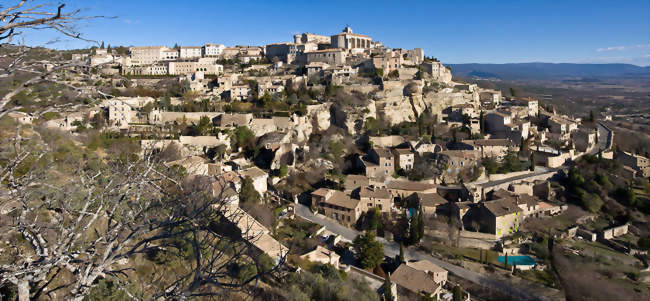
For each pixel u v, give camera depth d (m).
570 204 91.94
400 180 95.88
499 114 119.00
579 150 114.56
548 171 101.44
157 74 165.12
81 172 21.36
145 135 88.62
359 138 116.25
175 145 87.06
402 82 138.62
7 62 13.01
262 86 131.62
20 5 11.54
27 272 14.05
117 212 17.30
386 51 184.25
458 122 124.44
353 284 54.16
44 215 23.14
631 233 83.69
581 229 82.75
